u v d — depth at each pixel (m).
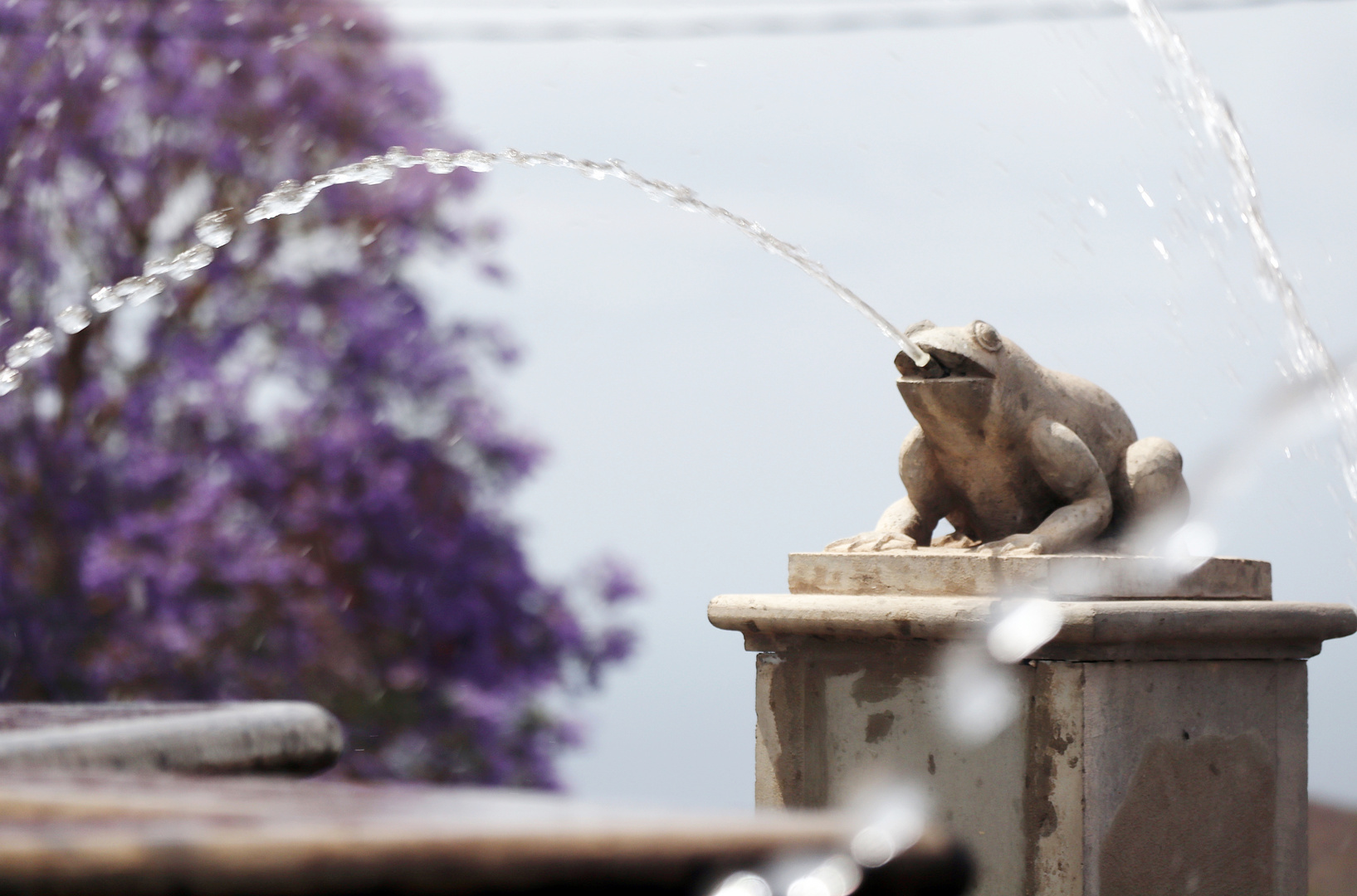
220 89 15.52
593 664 15.77
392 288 15.71
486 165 7.69
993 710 6.42
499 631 15.46
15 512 14.40
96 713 2.93
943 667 6.57
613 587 15.87
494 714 15.20
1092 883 6.15
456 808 1.44
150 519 14.48
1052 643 6.21
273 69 15.50
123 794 1.63
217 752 2.71
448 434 15.45
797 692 7.06
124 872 1.22
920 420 7.13
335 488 14.91
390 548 15.10
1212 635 6.48
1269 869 6.75
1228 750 6.64
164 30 15.12
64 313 14.02
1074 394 7.24
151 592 14.35
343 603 14.88
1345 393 7.13
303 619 14.77
